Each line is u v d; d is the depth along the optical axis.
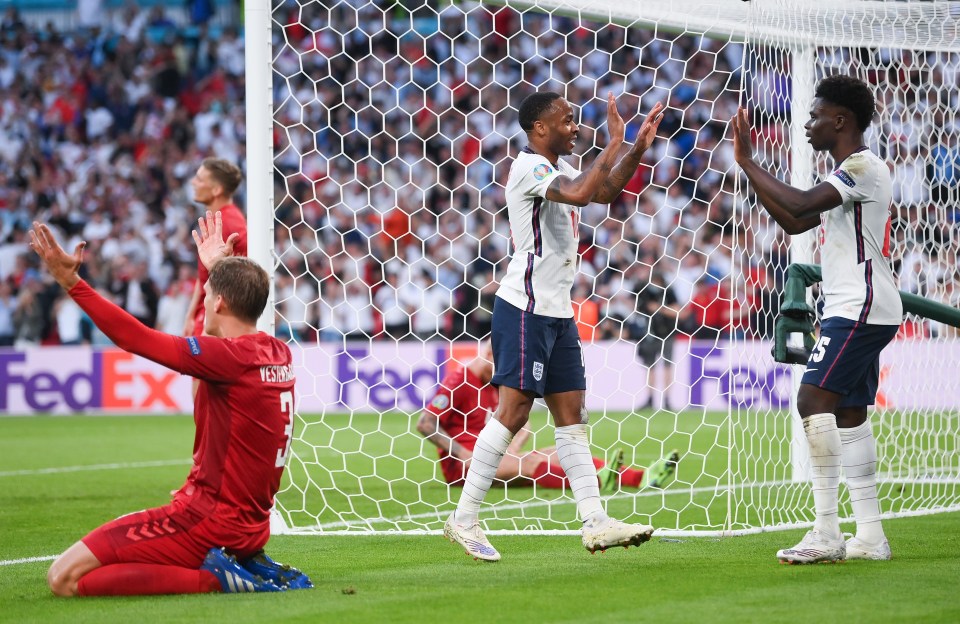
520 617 8.91
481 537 11.93
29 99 49.88
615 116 10.63
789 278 12.74
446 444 18.78
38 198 47.69
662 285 38.94
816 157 18.36
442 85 47.06
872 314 11.41
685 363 36.97
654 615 8.92
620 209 40.47
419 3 48.09
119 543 9.90
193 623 8.76
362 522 15.52
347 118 47.00
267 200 14.74
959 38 18.08
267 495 10.23
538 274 11.50
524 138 46.56
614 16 15.77
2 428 32.72
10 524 15.47
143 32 51.44
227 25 53.88
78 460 24.39
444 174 45.84
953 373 22.22
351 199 45.06
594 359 37.53
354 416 34.94
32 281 42.59
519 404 11.71
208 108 49.66
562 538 13.82
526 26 46.81
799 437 18.20
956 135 20.75
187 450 26.50
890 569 11.19
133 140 49.00
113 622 8.84
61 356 38.91
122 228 46.50
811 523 14.49
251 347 10.05
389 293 42.28
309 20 48.50
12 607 9.48
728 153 42.25
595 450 24.64
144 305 43.81
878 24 17.23
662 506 15.82
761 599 9.56
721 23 15.76
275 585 10.17
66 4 53.66
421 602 9.57
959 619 8.70
